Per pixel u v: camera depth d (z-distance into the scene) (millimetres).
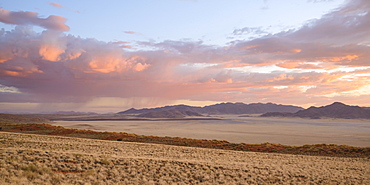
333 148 49719
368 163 31531
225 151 39844
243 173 18812
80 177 13523
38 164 15383
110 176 14586
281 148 51688
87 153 23141
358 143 102688
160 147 39500
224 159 27969
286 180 17266
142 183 13664
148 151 31734
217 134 146125
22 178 11734
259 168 21766
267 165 23844
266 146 53688
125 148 33469
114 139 64000
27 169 13703
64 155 19656
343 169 24156
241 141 102188
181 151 34781
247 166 22406
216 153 34969
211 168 19859
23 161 15906
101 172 15297
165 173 16828
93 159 19125
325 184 16625
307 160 31828
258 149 50844
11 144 26625
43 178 12469
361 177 19891
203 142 59219
